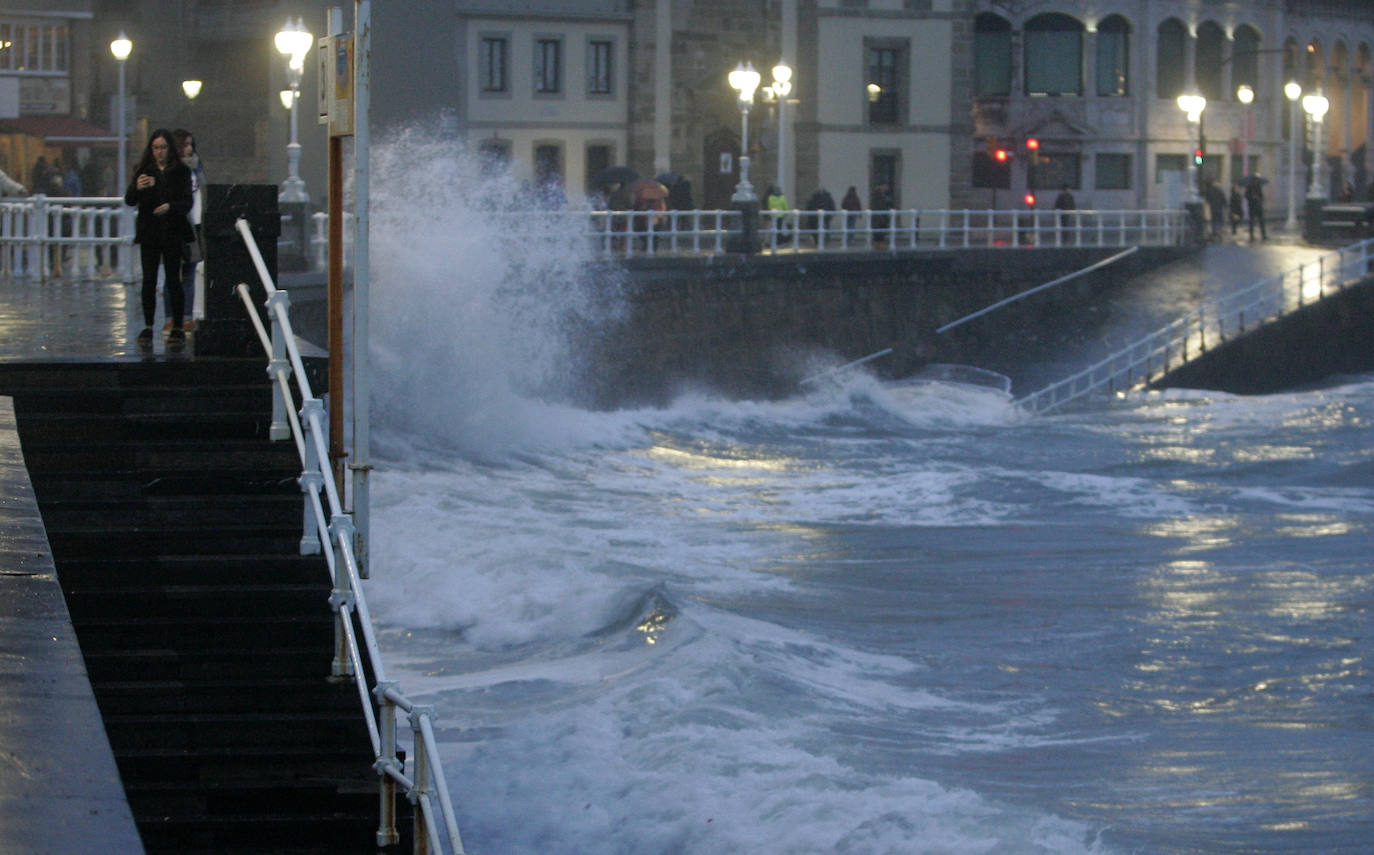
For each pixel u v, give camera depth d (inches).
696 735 651.5
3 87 2046.0
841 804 569.6
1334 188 4279.0
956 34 3272.6
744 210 2209.6
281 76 2861.7
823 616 917.2
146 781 503.8
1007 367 2428.6
